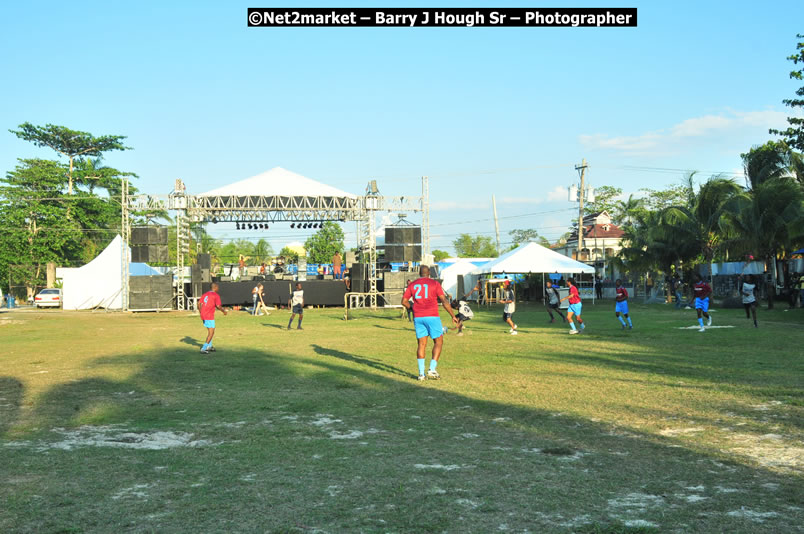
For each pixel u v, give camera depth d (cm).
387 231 3369
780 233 2678
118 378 998
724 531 349
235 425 651
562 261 3297
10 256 5153
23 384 940
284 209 3388
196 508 394
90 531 355
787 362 1059
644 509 386
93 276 3669
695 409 695
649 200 6744
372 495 418
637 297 4681
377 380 948
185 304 3522
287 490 431
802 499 401
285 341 1627
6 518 375
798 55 2798
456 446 552
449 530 355
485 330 1884
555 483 441
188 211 3391
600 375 953
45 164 5553
